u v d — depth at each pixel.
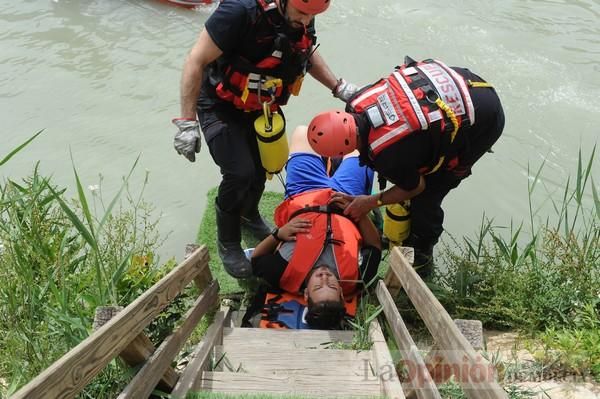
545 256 3.51
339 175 3.88
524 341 3.11
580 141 4.83
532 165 4.68
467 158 3.09
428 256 3.73
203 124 3.31
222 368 3.01
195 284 3.28
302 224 3.48
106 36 6.00
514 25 6.17
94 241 2.70
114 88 5.40
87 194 4.44
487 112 2.99
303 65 3.10
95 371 1.68
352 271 3.42
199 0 6.25
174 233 4.27
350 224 3.55
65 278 3.00
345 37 5.98
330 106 5.19
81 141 4.89
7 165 4.64
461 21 6.22
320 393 2.75
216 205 3.62
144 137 4.95
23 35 6.00
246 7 2.82
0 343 2.65
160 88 5.40
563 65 5.59
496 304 3.25
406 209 3.59
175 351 2.46
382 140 2.86
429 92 2.87
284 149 3.29
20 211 3.19
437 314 2.04
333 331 3.26
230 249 3.79
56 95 5.32
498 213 4.36
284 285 3.48
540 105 5.16
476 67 5.58
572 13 6.35
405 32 6.07
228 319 3.68
